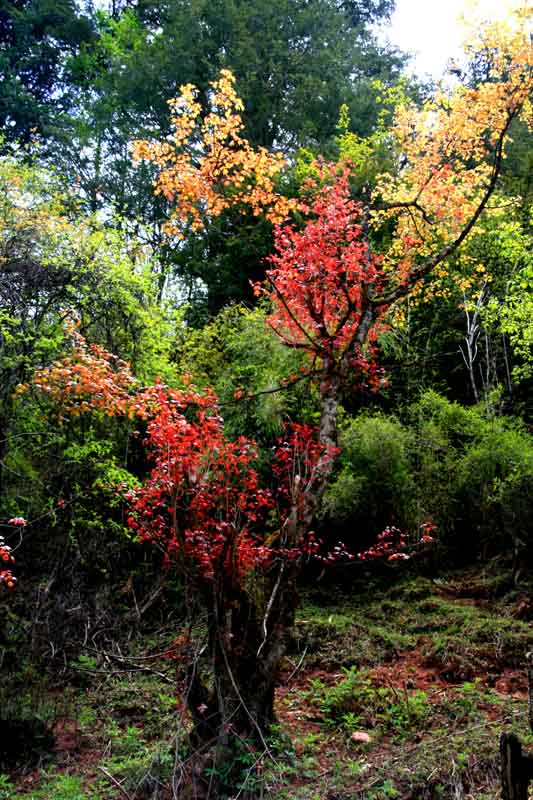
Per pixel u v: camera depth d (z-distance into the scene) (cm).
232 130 680
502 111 719
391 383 1157
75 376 585
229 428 1027
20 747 593
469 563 1020
